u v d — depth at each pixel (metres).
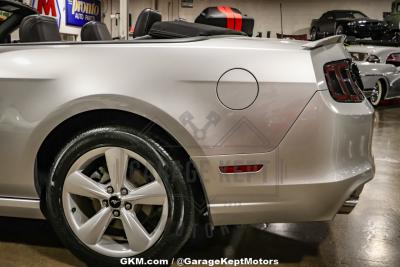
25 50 1.78
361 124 1.65
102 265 1.73
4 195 1.83
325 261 1.93
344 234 2.24
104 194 1.67
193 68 1.59
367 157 1.73
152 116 1.59
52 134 1.74
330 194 1.58
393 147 4.60
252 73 1.56
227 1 17.64
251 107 1.55
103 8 13.87
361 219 2.46
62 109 1.65
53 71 1.69
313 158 1.56
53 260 1.91
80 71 1.66
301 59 1.57
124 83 1.60
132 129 1.63
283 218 1.64
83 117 1.73
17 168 1.75
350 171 1.62
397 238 2.19
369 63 7.32
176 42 1.67
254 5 17.78
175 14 16.89
